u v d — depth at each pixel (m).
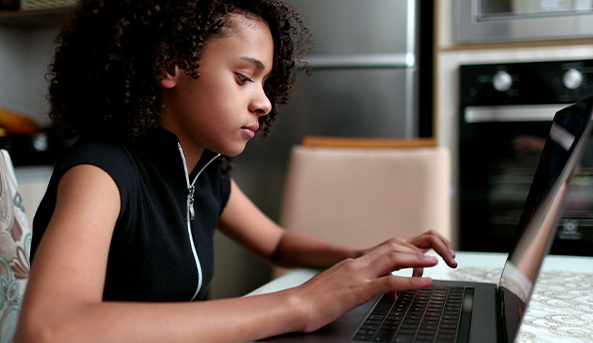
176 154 0.72
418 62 2.08
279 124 2.10
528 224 0.63
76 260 0.50
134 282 0.69
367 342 0.54
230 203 1.00
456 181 1.96
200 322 0.50
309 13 2.06
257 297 0.58
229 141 0.69
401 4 2.00
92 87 0.69
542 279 0.85
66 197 0.56
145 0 0.66
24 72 2.74
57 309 0.46
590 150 1.81
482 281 0.83
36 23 2.62
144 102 0.69
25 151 2.13
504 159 1.90
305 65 0.99
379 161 1.32
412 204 1.27
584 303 0.71
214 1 0.66
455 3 1.92
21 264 0.80
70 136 0.76
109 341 0.45
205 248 0.84
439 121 1.97
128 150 0.69
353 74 2.05
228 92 0.67
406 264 0.64
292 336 0.56
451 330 0.57
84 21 0.70
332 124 2.07
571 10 1.82
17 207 0.83
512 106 1.88
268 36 0.71
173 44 0.66
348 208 1.30
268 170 2.11
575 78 1.83
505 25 1.88
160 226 0.71
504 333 0.52
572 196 1.85
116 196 0.60
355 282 0.61
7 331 0.75
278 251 1.04
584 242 1.85
